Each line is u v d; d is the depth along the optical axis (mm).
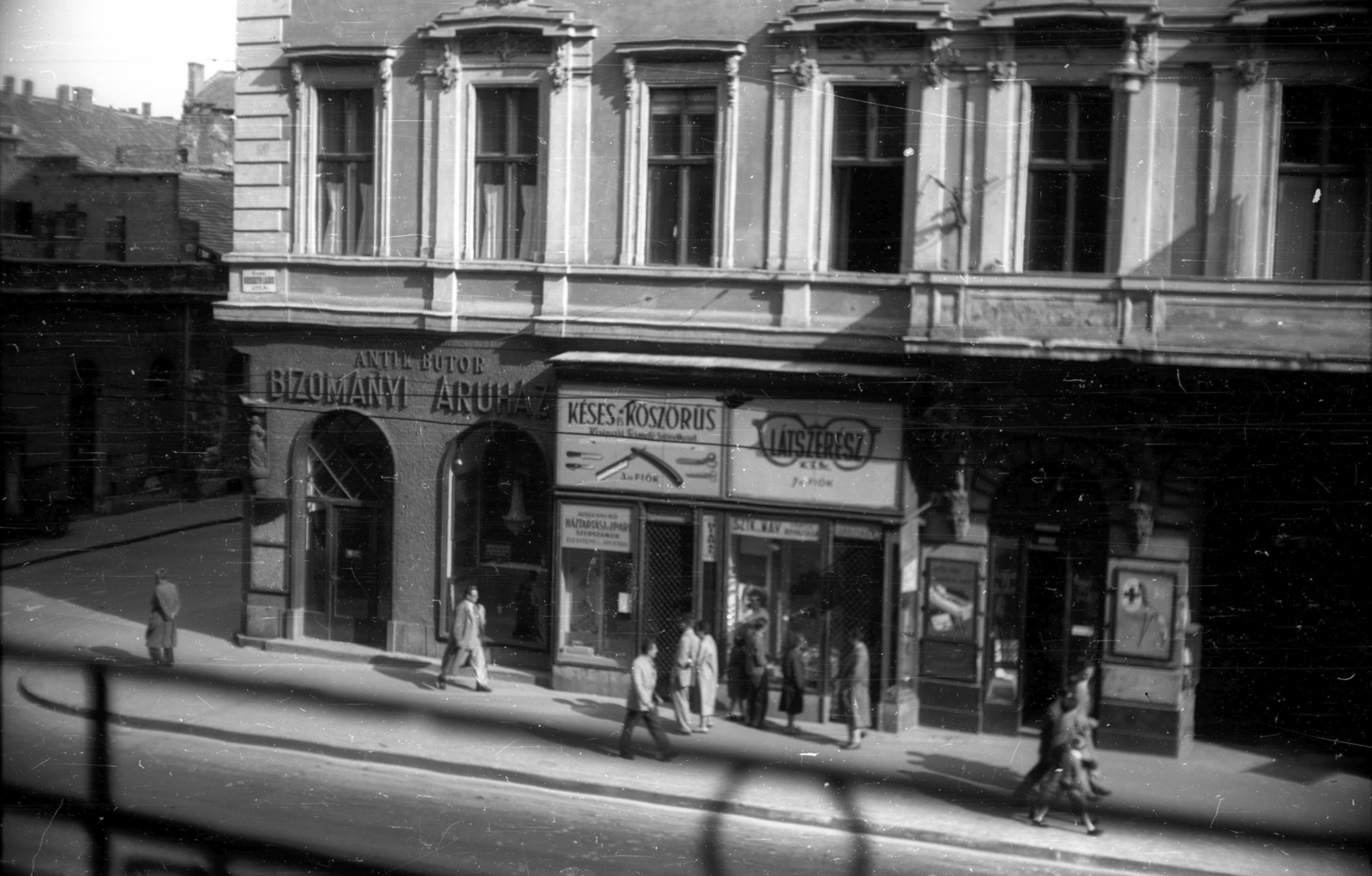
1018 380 14648
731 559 15594
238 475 23219
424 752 13734
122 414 23234
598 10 16172
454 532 17141
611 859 11289
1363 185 13695
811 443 15172
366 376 17344
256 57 17656
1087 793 11984
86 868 11258
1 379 22969
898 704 14898
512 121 16766
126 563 20750
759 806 12445
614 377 15836
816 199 15461
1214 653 14547
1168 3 14031
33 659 16500
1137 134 14195
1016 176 14633
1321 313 13469
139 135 23984
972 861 11500
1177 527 14289
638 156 16141
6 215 23375
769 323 15656
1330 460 14008
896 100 15266
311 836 11664
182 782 12984
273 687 15781
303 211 17516
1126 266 14266
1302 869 11086
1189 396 14211
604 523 16047
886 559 14922
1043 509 14867
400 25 17016
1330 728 14211
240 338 17812
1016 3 14398
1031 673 14969
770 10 15500
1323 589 14188
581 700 15805
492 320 16672
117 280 23188
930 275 14594
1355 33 13516
